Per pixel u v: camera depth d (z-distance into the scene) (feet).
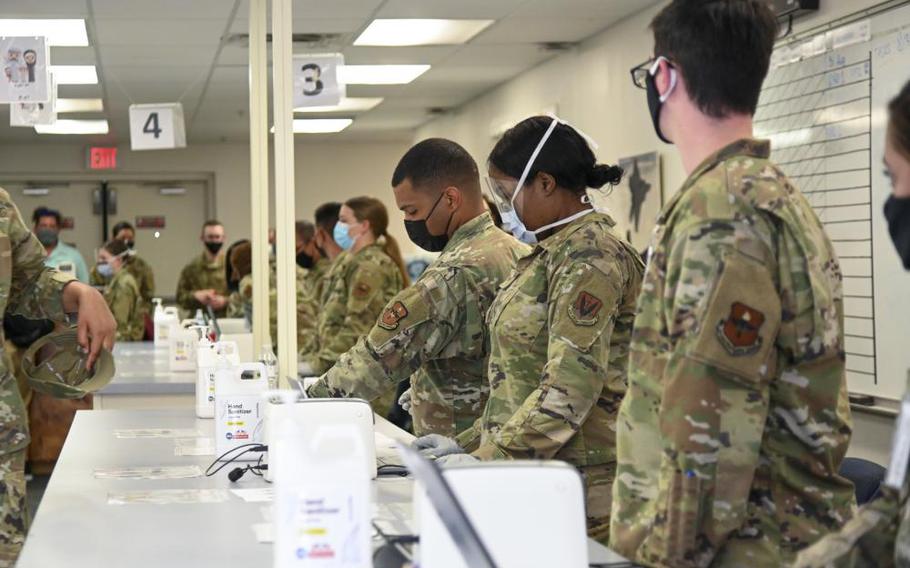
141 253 45.60
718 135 5.03
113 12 21.29
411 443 7.48
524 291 7.38
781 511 4.90
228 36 23.86
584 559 4.36
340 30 23.71
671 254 4.88
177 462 8.30
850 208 15.03
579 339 6.83
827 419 4.85
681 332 4.72
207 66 27.55
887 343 14.33
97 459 8.46
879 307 14.47
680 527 4.67
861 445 14.89
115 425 10.46
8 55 15.93
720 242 4.70
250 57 12.88
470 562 3.82
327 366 18.12
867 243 14.67
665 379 4.77
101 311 9.53
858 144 14.79
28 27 22.65
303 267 26.20
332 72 18.01
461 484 4.28
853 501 5.02
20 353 12.64
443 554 4.19
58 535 5.92
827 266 4.86
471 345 8.57
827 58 15.48
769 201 4.72
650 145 22.34
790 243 4.71
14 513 9.29
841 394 4.91
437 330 8.49
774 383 4.86
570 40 25.35
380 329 8.52
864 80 14.65
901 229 4.28
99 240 45.14
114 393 15.92
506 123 30.94
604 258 7.02
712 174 4.88
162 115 25.80
